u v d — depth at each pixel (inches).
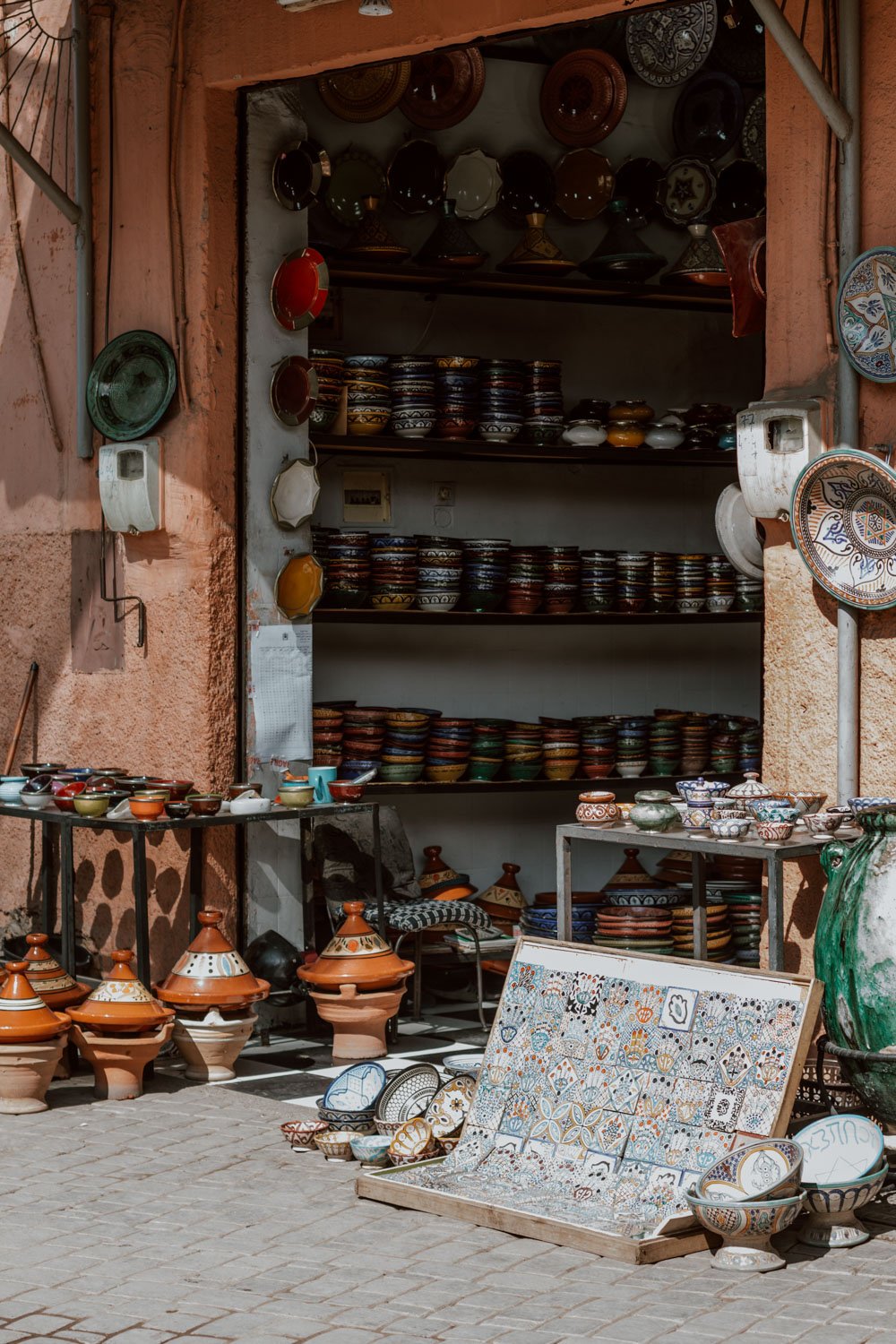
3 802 271.0
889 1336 144.4
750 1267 161.6
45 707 304.0
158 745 277.6
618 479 336.5
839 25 203.6
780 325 213.6
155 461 272.4
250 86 267.0
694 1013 180.9
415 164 310.0
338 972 249.3
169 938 273.1
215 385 268.8
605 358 332.5
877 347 201.0
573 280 309.6
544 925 288.2
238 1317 151.7
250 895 271.6
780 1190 163.3
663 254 333.7
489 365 299.3
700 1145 174.9
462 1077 203.2
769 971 178.2
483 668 325.7
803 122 209.9
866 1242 169.5
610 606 313.4
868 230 203.9
